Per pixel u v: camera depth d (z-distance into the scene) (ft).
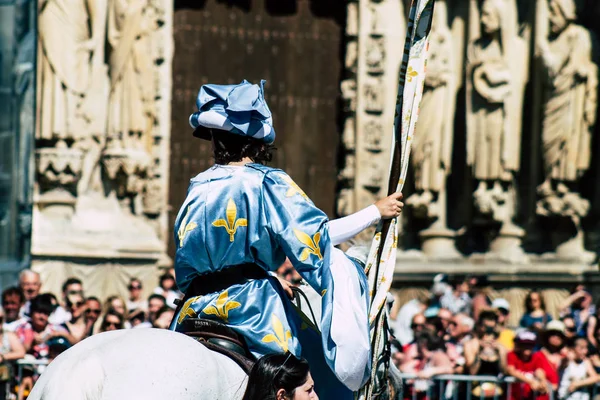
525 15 73.77
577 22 73.20
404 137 25.53
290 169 75.77
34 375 45.88
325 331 23.08
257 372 21.18
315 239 22.99
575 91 72.13
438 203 73.41
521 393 47.98
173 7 74.08
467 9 73.77
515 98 72.69
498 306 60.70
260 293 23.15
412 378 47.14
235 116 23.68
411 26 25.67
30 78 65.21
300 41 76.18
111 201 70.38
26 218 64.49
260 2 75.77
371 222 24.72
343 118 75.72
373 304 24.93
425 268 72.38
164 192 70.90
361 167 73.82
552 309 72.79
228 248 23.15
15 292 47.98
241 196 23.15
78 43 69.15
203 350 20.99
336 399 24.85
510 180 73.15
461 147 74.08
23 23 64.49
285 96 75.87
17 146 63.21
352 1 74.79
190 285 23.94
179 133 73.46
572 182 72.95
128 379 19.72
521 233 73.61
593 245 73.77
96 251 68.69
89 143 69.62
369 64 74.08
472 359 48.42
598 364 50.37
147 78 69.97
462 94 73.82
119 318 51.11
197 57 74.28
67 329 50.55
